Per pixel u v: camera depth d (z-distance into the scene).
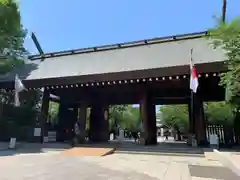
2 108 23.53
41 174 8.07
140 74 17.17
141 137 18.69
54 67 23.33
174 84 19.25
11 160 11.59
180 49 20.42
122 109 46.94
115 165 10.37
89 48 25.78
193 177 7.74
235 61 12.34
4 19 20.64
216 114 25.91
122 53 23.19
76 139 19.59
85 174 8.16
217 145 15.63
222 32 13.07
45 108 21.28
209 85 18.77
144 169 9.37
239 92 12.21
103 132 24.91
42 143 19.53
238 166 8.70
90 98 23.33
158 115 59.59
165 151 14.83
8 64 21.97
